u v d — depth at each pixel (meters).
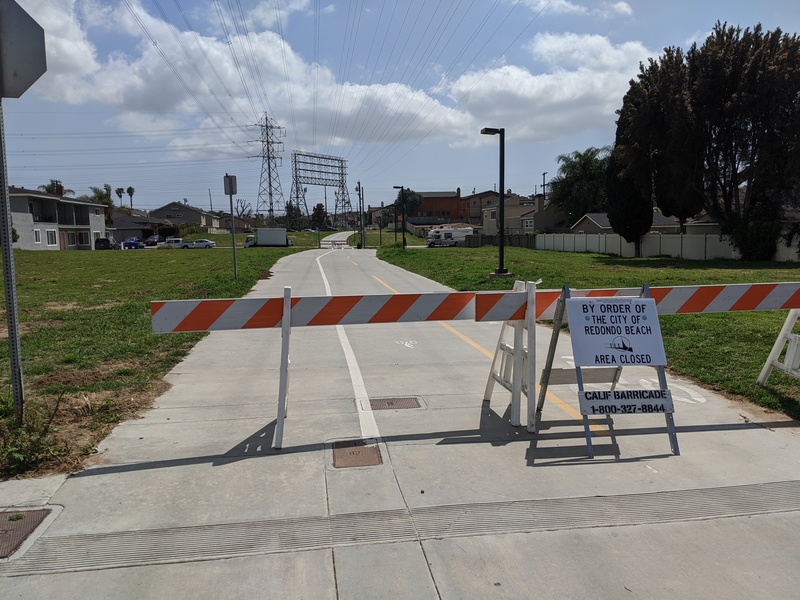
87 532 3.53
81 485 4.14
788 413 5.66
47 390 6.33
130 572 3.15
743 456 4.68
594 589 3.01
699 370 7.12
